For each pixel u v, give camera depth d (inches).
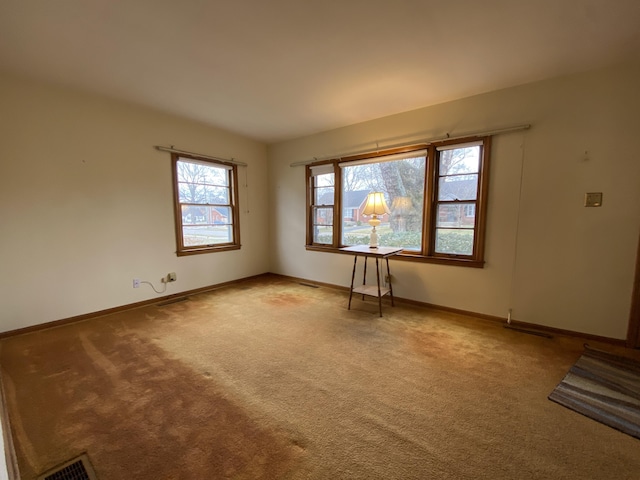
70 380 76.4
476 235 119.4
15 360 86.7
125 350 93.2
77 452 53.4
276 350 93.4
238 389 72.9
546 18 70.4
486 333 106.3
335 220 166.6
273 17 71.5
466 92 114.0
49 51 86.7
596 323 99.2
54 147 110.5
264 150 196.7
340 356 89.6
